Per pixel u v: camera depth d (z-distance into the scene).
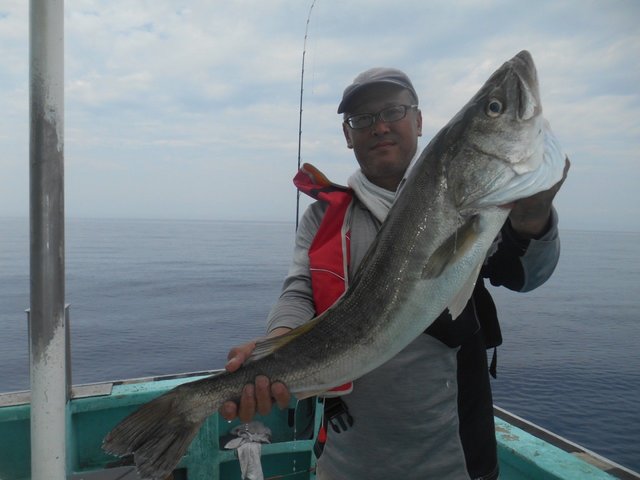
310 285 2.31
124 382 4.04
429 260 1.86
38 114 1.47
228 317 25.83
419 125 2.52
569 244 143.50
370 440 2.10
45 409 1.55
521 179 1.78
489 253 2.02
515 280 2.02
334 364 1.94
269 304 30.19
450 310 1.83
